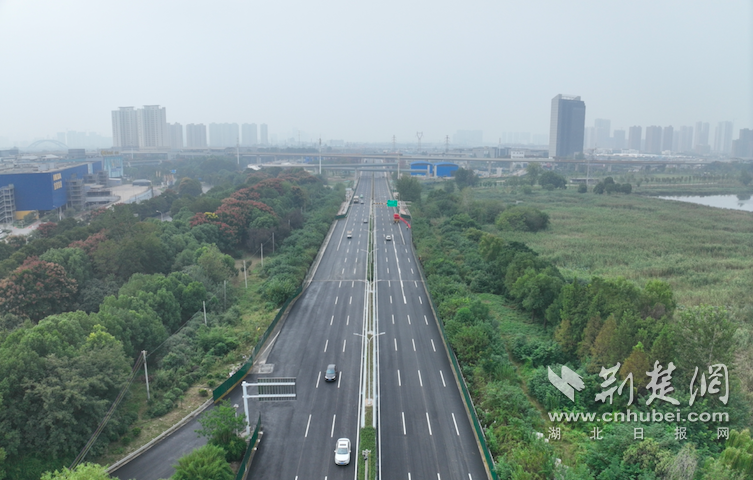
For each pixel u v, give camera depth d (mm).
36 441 59281
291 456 61844
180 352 85750
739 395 67438
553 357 83062
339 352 89750
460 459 61406
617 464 55906
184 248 135125
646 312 84812
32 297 95188
